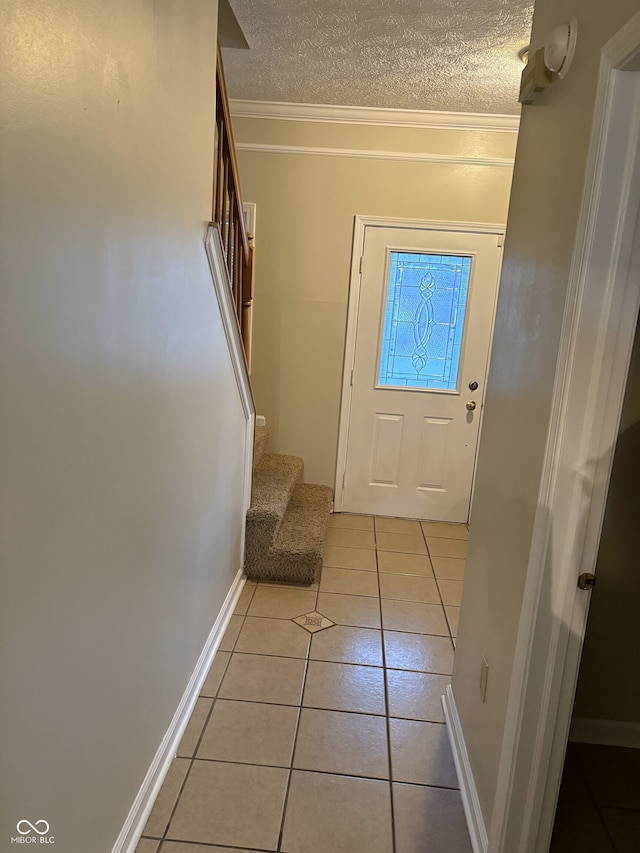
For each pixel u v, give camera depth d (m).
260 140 3.58
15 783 0.93
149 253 1.39
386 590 3.04
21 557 0.89
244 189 3.65
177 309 1.64
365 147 3.57
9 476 0.84
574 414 1.21
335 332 3.81
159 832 1.59
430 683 2.31
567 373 1.20
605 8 1.10
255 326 3.82
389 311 3.80
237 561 2.89
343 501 4.08
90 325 1.08
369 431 3.96
